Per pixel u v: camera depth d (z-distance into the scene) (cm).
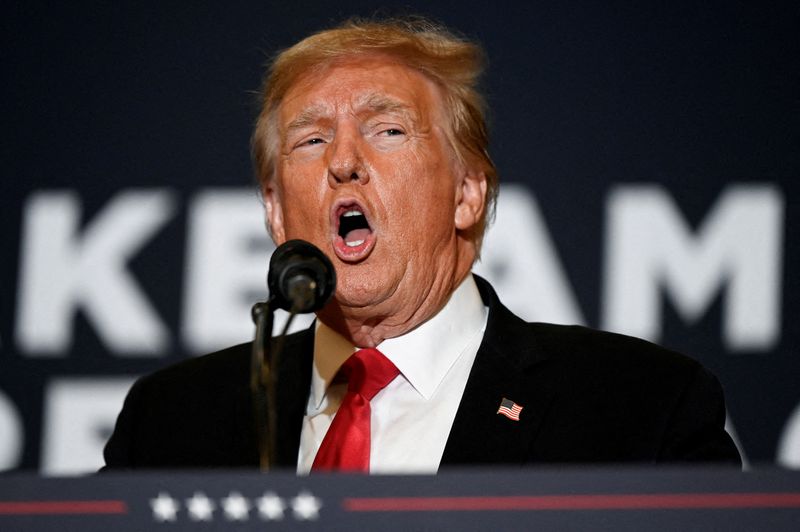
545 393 673
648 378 678
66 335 1156
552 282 1096
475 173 746
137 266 1161
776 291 1070
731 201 1088
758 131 1095
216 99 1182
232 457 699
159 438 725
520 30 1138
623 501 409
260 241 1156
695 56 1113
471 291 741
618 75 1121
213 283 1152
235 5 1194
